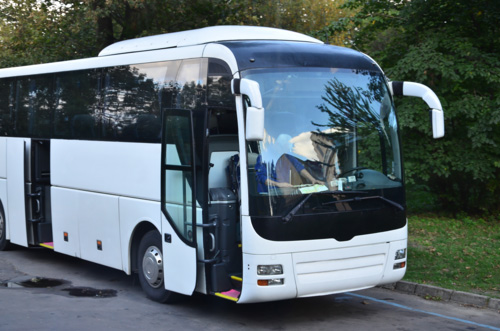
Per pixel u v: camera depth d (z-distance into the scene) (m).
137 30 20.25
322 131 7.43
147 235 8.67
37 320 7.50
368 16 16.41
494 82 14.50
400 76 14.67
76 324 7.36
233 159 7.70
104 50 9.96
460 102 14.34
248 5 19.69
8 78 12.23
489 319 8.01
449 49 14.69
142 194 8.67
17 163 11.77
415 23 15.55
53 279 10.13
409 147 15.11
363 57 8.16
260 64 7.38
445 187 16.52
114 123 9.31
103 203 9.53
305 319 7.82
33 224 11.41
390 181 7.80
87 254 9.98
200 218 7.57
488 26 15.42
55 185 10.76
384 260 7.69
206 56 7.78
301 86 7.47
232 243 7.59
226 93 7.41
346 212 7.35
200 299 8.80
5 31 20.78
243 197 7.04
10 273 10.59
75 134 10.23
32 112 11.46
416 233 13.77
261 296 6.94
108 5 17.88
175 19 20.66
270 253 6.94
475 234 13.64
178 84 8.17
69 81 10.46
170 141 8.04
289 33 8.65
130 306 8.33
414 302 8.85
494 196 16.12
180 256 7.87
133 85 9.01
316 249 7.16
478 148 14.77
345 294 9.27
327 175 7.34
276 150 7.14
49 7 20.44
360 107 7.78
